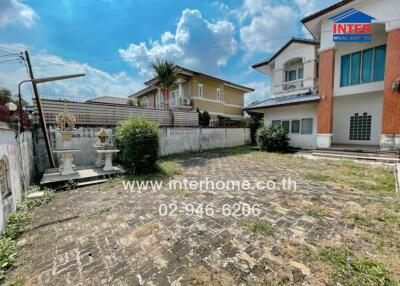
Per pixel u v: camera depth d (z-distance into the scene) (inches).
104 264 93.9
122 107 397.4
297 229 119.0
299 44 471.5
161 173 268.7
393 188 189.5
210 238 112.3
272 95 538.9
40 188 210.1
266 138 482.9
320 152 391.9
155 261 94.7
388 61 313.6
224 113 815.7
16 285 82.5
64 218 143.8
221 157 410.0
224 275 84.0
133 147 260.5
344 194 176.6
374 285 76.0
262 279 81.0
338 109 456.1
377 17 323.0
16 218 136.1
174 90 730.8
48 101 310.0
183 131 478.6
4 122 142.8
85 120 349.4
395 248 98.6
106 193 196.4
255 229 120.0
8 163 143.3
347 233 113.3
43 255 102.2
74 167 280.4
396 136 308.7
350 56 401.4
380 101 396.5
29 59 254.5
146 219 138.3
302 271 84.7
